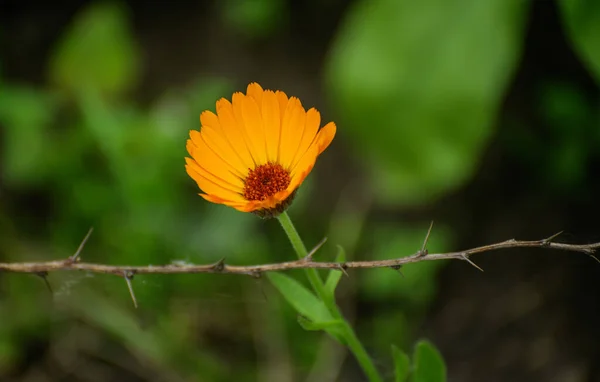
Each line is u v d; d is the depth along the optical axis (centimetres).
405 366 63
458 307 78
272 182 61
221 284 78
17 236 82
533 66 82
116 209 80
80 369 77
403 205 82
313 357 76
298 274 78
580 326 75
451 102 76
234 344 78
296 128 61
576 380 73
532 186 81
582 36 71
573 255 77
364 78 77
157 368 76
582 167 78
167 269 62
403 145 77
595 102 79
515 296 77
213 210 79
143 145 80
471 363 76
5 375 77
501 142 82
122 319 76
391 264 60
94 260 79
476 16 76
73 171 82
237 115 61
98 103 81
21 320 78
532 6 83
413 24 76
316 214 83
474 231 80
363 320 78
